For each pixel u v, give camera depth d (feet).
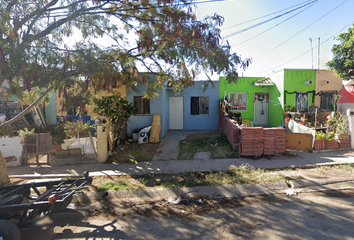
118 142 30.71
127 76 22.03
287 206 13.94
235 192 16.38
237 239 10.60
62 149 24.58
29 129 39.47
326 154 24.29
